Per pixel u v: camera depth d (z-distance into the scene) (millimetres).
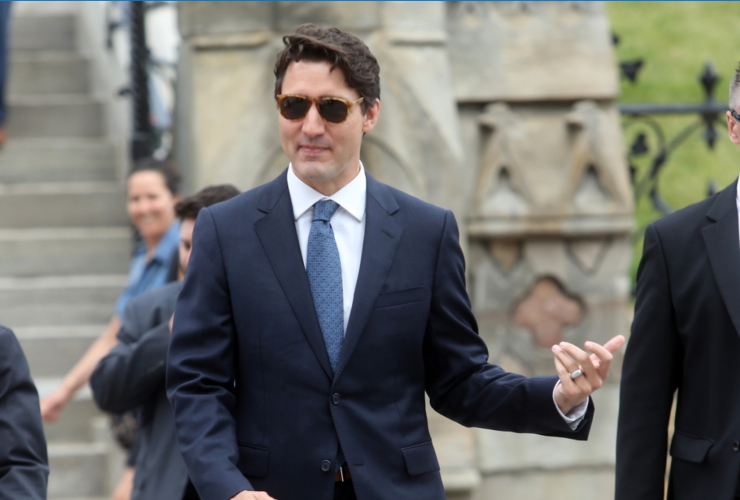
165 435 10719
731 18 28906
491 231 16297
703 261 9227
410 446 8414
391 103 15219
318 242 8570
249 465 8242
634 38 28344
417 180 15305
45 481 8594
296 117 8273
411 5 15578
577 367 8078
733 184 9422
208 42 15523
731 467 8844
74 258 22375
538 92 16578
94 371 11297
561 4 16969
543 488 16484
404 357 8492
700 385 9227
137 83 21234
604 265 16766
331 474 8172
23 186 24312
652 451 9422
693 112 19438
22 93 26719
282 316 8336
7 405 8672
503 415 8539
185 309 8523
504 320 16547
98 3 26594
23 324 21125
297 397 8250
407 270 8578
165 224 16109
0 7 23969
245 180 15172
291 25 15234
